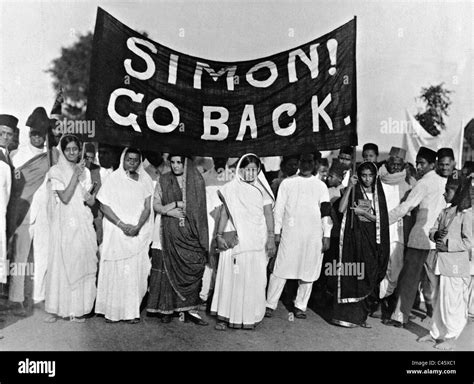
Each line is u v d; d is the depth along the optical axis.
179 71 4.77
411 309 4.77
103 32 4.63
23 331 4.41
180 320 4.59
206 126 4.83
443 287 4.27
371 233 4.50
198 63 4.79
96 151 5.00
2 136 4.55
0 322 4.56
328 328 4.58
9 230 4.62
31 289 4.69
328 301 5.16
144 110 4.71
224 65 4.81
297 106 4.82
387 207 4.83
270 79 4.84
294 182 4.68
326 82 4.79
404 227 4.88
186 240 4.41
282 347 4.23
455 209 4.20
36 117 4.68
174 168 4.47
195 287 4.49
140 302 4.58
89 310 4.56
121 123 4.68
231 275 4.41
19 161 4.70
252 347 4.21
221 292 4.44
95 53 4.63
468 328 4.77
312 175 4.76
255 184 4.50
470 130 5.15
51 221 4.59
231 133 4.85
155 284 4.47
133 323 4.51
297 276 4.63
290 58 4.82
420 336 4.49
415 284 4.66
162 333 4.38
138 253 4.50
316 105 4.80
